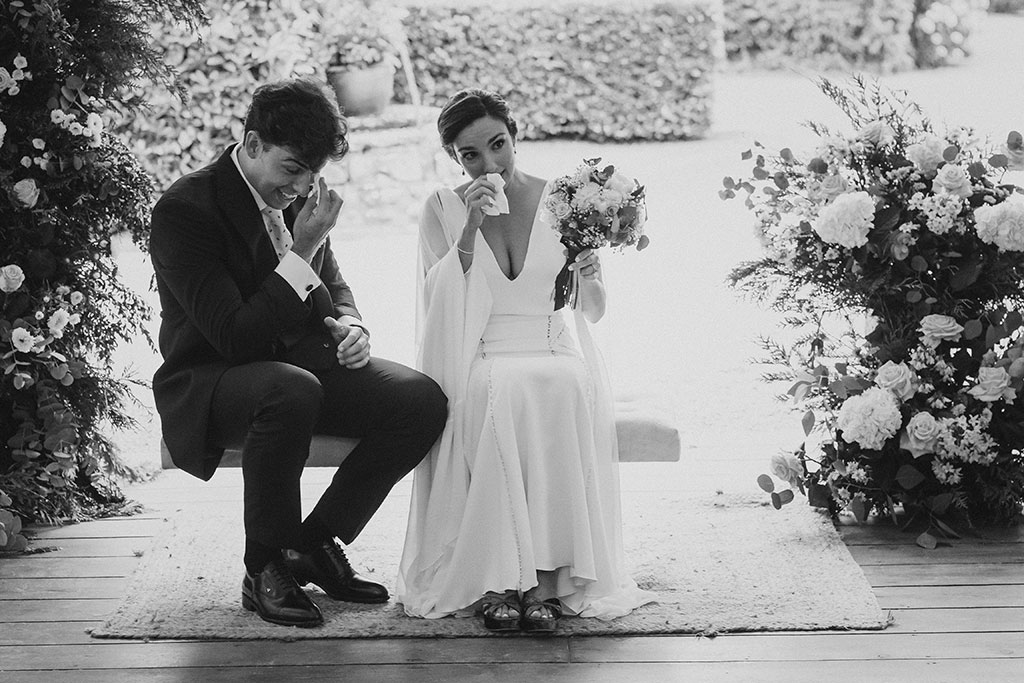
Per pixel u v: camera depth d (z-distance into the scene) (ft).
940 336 12.01
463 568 10.46
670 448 12.11
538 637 10.16
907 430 11.91
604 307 11.07
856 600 10.57
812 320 13.10
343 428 10.74
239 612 10.65
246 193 10.64
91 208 13.01
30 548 12.15
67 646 10.12
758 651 9.80
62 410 12.76
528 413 10.32
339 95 26.68
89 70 12.90
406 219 26.27
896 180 12.38
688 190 28.84
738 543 11.94
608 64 33.37
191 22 13.88
